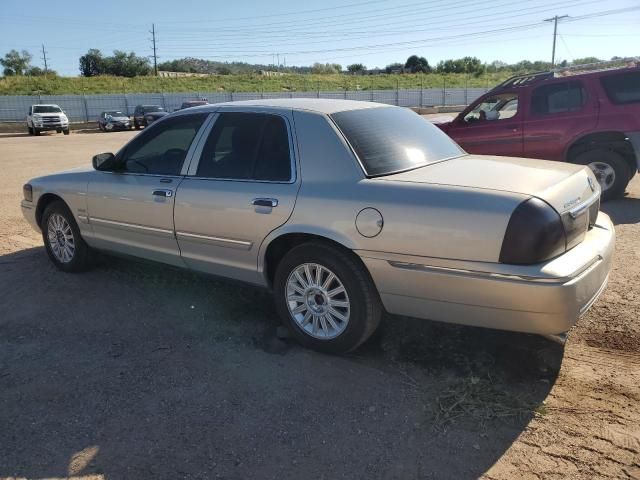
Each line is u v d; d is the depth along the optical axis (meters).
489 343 3.85
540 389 3.30
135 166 4.81
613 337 3.88
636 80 7.83
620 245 5.98
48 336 4.18
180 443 2.92
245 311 4.54
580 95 8.13
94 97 44.59
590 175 3.74
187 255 4.43
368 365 3.65
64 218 5.44
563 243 3.11
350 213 3.45
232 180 4.07
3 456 2.84
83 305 4.75
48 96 43.28
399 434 2.94
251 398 3.31
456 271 3.15
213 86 60.56
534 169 3.63
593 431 2.91
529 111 8.49
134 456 2.83
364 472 2.68
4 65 84.44
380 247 3.36
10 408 3.26
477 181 3.32
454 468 2.68
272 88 60.72
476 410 3.11
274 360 3.74
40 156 18.91
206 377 3.55
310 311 3.80
